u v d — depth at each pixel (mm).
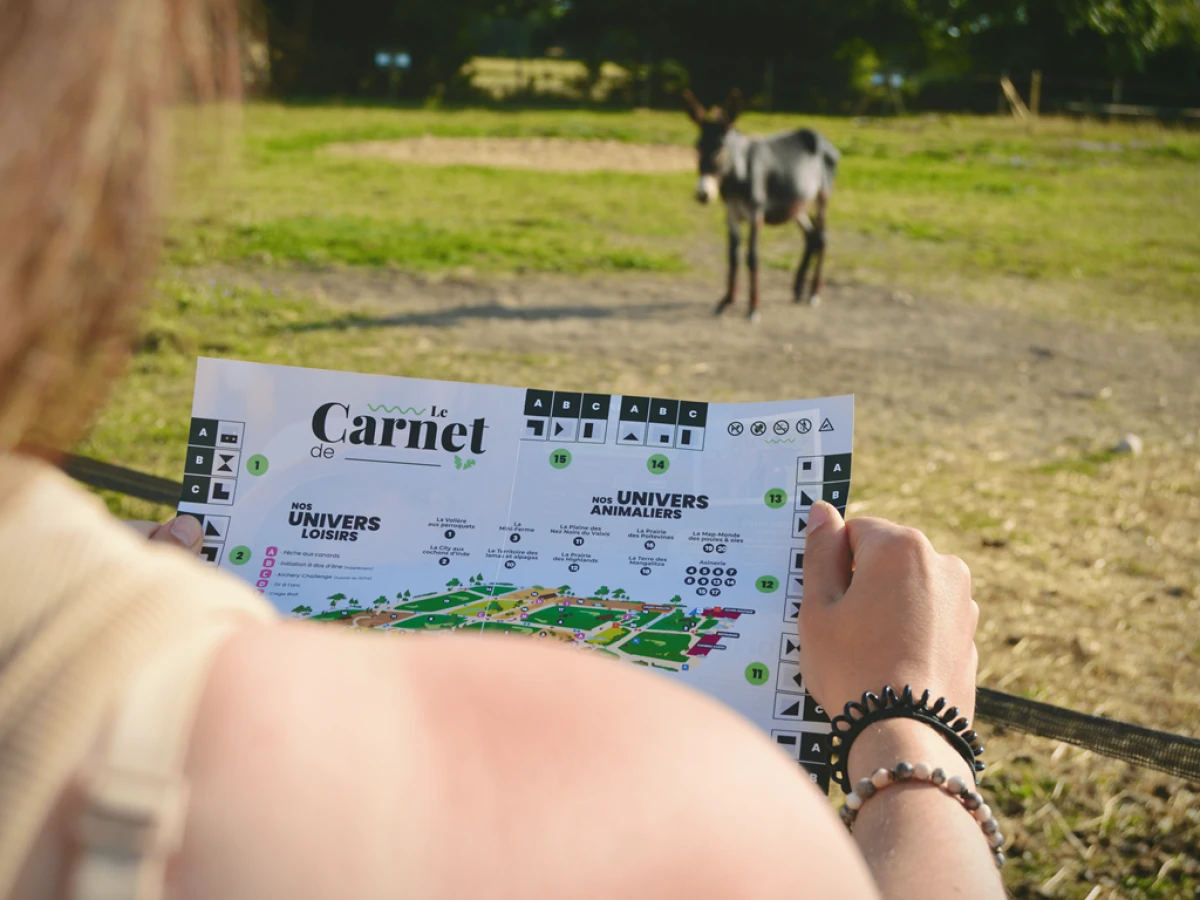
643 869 306
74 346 293
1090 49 26594
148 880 264
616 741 325
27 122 263
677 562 938
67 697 273
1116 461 5242
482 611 916
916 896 581
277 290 7453
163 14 299
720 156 7836
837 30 26781
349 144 16469
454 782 306
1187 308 8570
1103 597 3779
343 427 943
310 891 278
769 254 10227
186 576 321
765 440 958
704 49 26906
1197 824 2486
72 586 294
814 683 819
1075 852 2400
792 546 934
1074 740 1320
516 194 12594
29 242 267
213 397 934
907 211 12461
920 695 731
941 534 4242
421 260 8859
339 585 917
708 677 898
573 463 958
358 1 24641
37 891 263
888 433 5520
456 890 291
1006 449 5363
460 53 25766
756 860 321
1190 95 26047
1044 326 7977
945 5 26359
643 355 6734
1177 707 3064
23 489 310
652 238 10562
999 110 24891
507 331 7055
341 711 305
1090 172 15969
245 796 281
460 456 952
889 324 7949
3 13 271
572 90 27016
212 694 292
